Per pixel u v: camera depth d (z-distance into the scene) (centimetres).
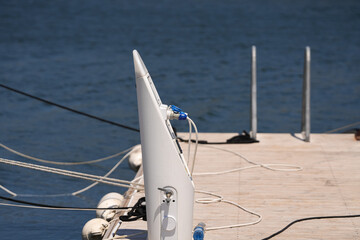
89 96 4638
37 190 2586
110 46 7425
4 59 6412
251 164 2131
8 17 10738
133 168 2352
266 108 4241
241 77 5381
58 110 4175
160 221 1349
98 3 13525
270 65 5941
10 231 2088
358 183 1922
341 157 2208
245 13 11500
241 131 3672
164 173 1319
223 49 7094
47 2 13500
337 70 5694
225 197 1811
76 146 3291
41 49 7150
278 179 1970
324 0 13762
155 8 12594
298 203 1752
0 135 3484
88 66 5969
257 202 1766
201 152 2292
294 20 10238
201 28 9200
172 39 7994
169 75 5512
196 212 1694
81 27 9394
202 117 4016
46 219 2225
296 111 4153
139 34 8531
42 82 5153
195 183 1942
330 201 1764
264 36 8212
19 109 4184
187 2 13862
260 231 1555
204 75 5494
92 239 1611
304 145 2370
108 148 3266
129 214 1505
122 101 4475
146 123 1296
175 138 1380
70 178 2750
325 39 7862
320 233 1536
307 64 2352
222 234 1538
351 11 11538
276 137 2494
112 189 2625
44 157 3081
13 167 2853
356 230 1551
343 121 3903
